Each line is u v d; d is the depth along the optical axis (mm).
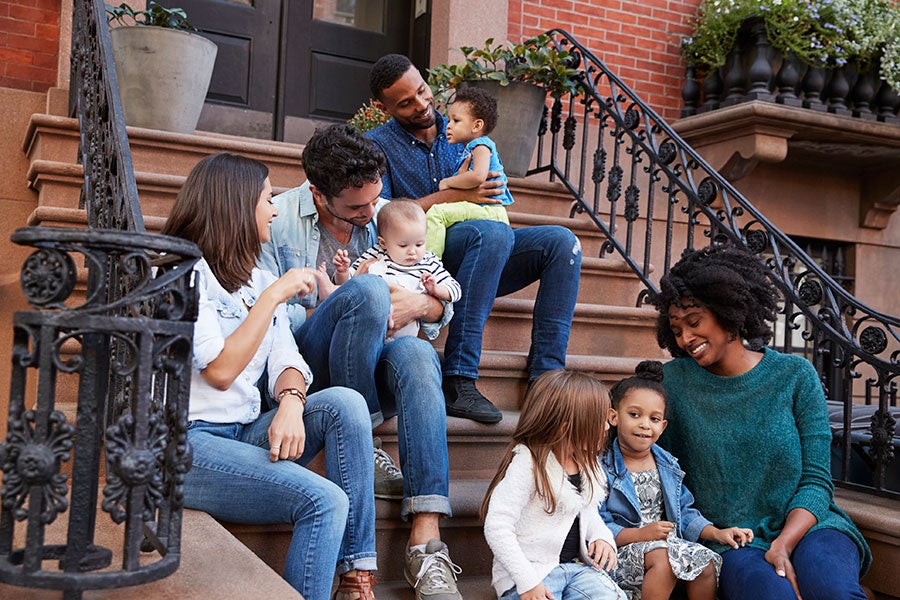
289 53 5637
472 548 2537
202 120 5395
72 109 3846
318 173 2520
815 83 5496
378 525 2379
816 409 2451
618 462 2418
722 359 2514
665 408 2445
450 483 2688
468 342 2854
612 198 4359
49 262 1291
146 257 1366
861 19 5535
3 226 4203
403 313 2588
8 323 3832
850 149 5777
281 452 2006
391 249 2713
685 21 6129
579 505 2178
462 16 5484
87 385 1336
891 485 2936
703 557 2256
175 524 1444
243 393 2135
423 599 2127
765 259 3381
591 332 3799
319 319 2434
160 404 1625
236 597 1470
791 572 2189
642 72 5984
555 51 4645
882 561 2469
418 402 2297
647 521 2391
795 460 2402
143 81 4086
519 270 3125
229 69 5480
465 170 3197
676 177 3900
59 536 1721
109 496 1317
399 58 3262
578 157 5574
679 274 2537
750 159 5504
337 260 2658
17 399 1293
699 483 2496
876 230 6316
